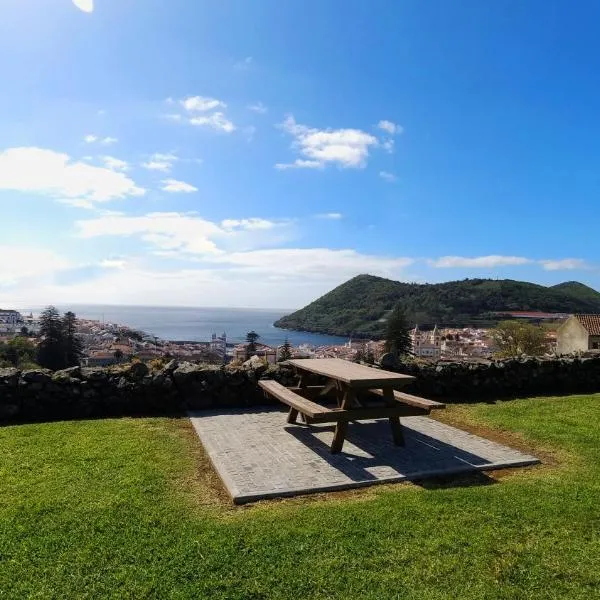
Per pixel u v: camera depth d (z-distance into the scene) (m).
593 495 3.87
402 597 2.58
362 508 3.64
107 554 2.94
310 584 2.67
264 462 4.71
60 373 6.62
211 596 2.57
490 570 2.82
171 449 5.11
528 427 6.07
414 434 5.90
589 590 2.65
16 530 3.20
